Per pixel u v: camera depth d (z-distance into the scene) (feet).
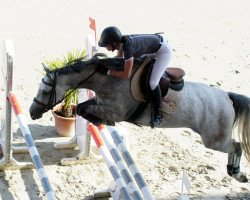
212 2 65.82
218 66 48.65
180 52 50.29
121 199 27.07
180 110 24.77
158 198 29.58
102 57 24.02
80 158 31.96
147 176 31.48
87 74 23.31
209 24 58.39
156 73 23.39
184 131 37.04
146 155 33.63
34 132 34.83
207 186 31.01
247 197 30.40
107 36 21.77
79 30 51.39
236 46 53.93
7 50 28.30
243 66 49.49
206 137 26.68
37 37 48.70
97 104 23.99
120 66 22.89
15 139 34.04
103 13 56.49
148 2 62.23
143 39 22.50
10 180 29.84
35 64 43.78
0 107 36.99
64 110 34.37
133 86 23.47
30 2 56.59
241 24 59.88
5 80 29.32
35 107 23.48
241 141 27.86
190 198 29.71
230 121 26.73
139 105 24.14
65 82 23.24
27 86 40.14
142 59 23.38
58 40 48.73
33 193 29.04
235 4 66.23
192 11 61.52
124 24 54.34
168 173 31.99
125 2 61.05
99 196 29.25
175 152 34.30
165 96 24.12
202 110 25.63
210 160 33.81
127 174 25.26
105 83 23.48
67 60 34.81
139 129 36.68
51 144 33.81
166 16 58.59
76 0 59.21
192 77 45.55
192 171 32.35
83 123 31.32
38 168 26.32
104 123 24.59
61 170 31.35
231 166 28.73
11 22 50.96
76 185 30.12
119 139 27.68
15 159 31.94
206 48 52.24
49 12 54.65
